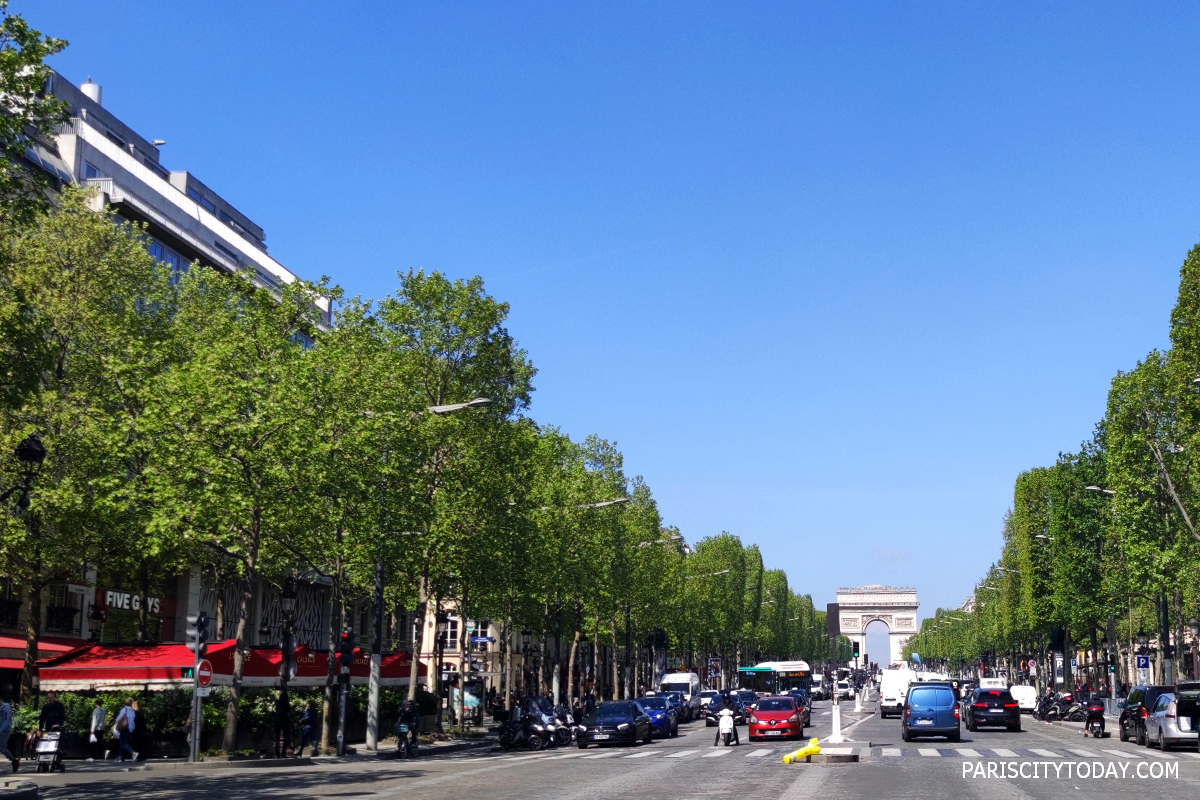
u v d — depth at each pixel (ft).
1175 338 183.73
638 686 427.33
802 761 137.69
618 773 120.47
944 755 146.72
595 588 281.74
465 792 97.40
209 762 136.77
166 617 222.69
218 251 253.65
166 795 95.91
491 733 233.14
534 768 130.93
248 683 156.66
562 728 204.64
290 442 143.13
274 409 144.25
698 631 450.30
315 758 148.77
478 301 194.08
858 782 104.99
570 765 136.26
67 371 157.17
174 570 199.31
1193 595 249.96
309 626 282.77
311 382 149.69
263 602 257.34
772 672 378.94
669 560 375.25
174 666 146.61
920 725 179.83
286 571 191.31
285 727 151.74
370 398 158.92
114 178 249.96
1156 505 216.74
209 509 143.54
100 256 160.76
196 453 141.79
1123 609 290.76
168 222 233.55
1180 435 209.26
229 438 144.05
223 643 155.74
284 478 142.41
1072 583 288.10
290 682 165.68
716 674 505.66
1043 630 357.61
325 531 158.30
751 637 571.69
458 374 192.44
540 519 235.20
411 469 166.50
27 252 153.58
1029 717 327.06
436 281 193.98
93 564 188.34
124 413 145.59
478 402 165.37
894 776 111.96
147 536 149.89
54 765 124.57
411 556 179.22
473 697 262.47
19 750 139.74
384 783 108.17
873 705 442.50
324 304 267.59
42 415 146.82
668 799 89.25
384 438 157.99
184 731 152.25
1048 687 409.49
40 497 145.28
